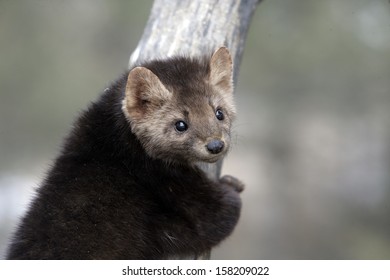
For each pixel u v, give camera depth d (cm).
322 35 1872
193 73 777
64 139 791
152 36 856
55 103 2042
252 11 898
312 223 2067
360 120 2058
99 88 2052
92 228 710
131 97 745
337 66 1947
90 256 696
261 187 2145
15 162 2070
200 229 778
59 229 701
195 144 739
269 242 2064
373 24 1803
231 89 797
